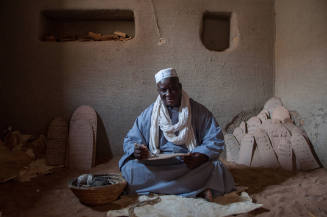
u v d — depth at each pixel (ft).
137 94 15.75
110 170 13.88
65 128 15.30
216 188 9.52
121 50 15.72
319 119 12.92
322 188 10.54
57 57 15.72
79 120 15.28
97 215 8.66
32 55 15.70
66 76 15.75
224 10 16.06
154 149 10.20
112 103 15.78
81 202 9.71
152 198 9.46
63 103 15.78
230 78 15.92
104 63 15.75
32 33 15.70
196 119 10.49
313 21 13.14
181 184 9.61
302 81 13.98
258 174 12.66
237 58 15.97
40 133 15.75
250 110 16.06
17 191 10.96
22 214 8.94
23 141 15.03
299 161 13.26
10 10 15.67
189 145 10.18
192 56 15.76
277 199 9.64
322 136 12.78
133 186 9.95
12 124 15.71
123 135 15.83
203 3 15.88
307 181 11.50
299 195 9.98
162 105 10.41
